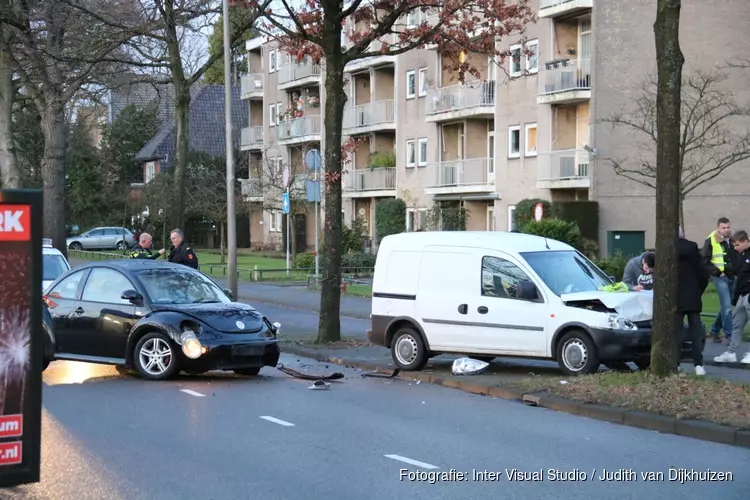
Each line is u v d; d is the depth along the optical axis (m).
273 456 8.38
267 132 61.47
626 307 12.42
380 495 7.11
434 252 13.95
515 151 39.75
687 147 30.42
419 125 46.41
